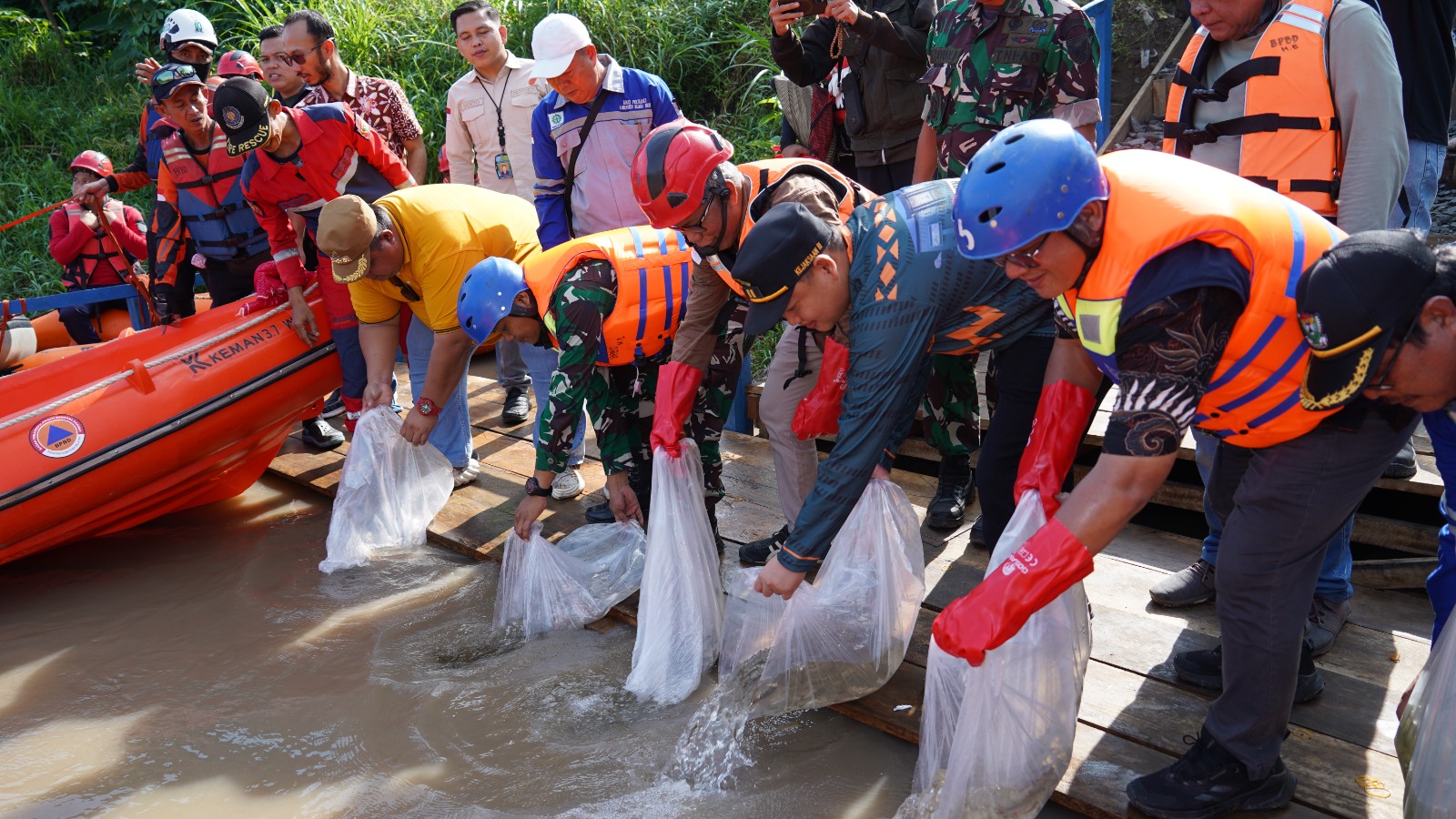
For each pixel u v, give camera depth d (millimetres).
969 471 3768
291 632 3551
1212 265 1780
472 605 3654
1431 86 3148
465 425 4430
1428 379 1760
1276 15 2688
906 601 2844
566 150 4055
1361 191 2594
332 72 4867
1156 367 1816
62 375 4383
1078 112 3199
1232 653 2186
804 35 4148
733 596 3033
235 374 4246
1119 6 6953
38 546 3998
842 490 2369
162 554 4211
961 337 2500
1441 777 1936
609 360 3230
